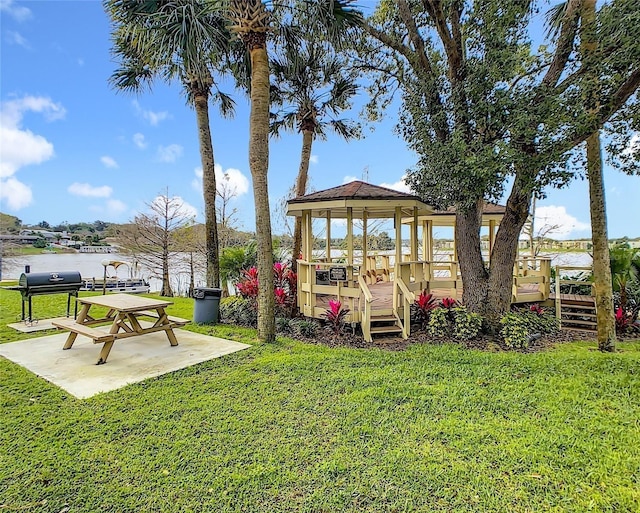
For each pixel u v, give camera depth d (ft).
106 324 22.65
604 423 10.29
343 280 23.24
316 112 30.25
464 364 15.80
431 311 23.11
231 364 15.44
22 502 7.10
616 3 15.07
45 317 24.63
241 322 23.98
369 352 17.72
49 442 9.18
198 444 9.13
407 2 24.04
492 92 17.88
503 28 18.01
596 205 18.85
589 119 15.67
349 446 9.06
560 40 18.11
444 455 8.67
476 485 7.63
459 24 20.75
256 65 18.62
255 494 7.36
